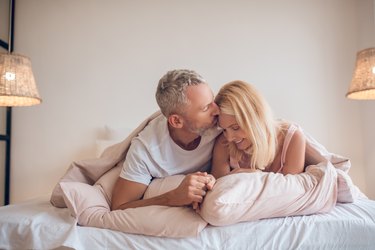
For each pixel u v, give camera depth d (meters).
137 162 0.99
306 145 1.10
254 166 0.99
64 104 2.10
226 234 0.77
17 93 1.46
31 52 2.13
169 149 1.04
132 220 0.79
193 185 0.82
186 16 2.15
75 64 2.12
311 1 2.15
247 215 0.78
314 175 0.88
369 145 2.00
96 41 2.14
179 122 0.98
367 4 2.02
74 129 2.09
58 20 2.15
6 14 2.14
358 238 0.78
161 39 2.14
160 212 0.81
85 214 0.85
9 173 2.05
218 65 2.13
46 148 2.08
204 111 0.95
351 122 2.09
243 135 0.96
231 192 0.78
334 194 0.88
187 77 0.96
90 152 2.07
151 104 2.11
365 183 2.04
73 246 0.74
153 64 2.13
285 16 2.15
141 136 1.07
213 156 1.10
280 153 1.04
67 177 1.12
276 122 1.07
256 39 2.14
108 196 1.01
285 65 2.13
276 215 0.82
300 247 0.76
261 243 0.76
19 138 2.09
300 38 2.14
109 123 2.09
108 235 0.79
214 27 2.14
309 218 0.82
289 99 2.11
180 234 0.76
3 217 0.86
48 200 1.22
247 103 0.94
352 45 2.13
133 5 2.15
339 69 2.12
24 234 0.81
